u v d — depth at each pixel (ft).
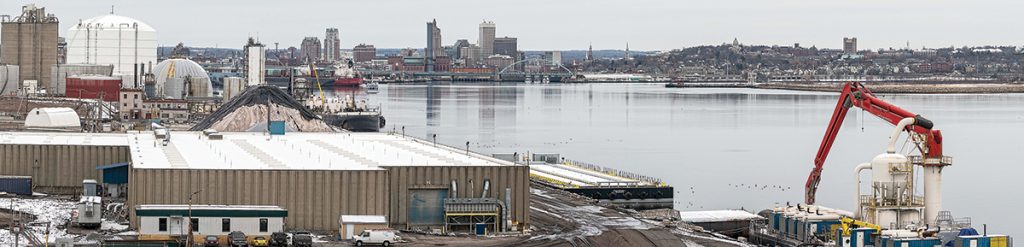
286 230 488.02
